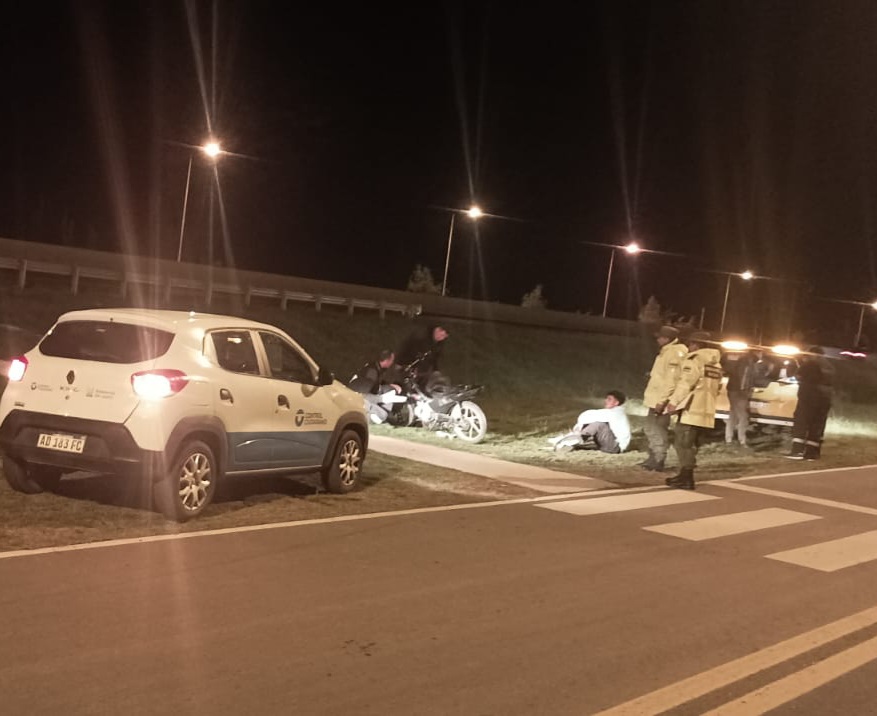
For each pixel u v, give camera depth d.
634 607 6.83
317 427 9.57
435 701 4.87
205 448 8.21
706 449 17.33
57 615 5.64
